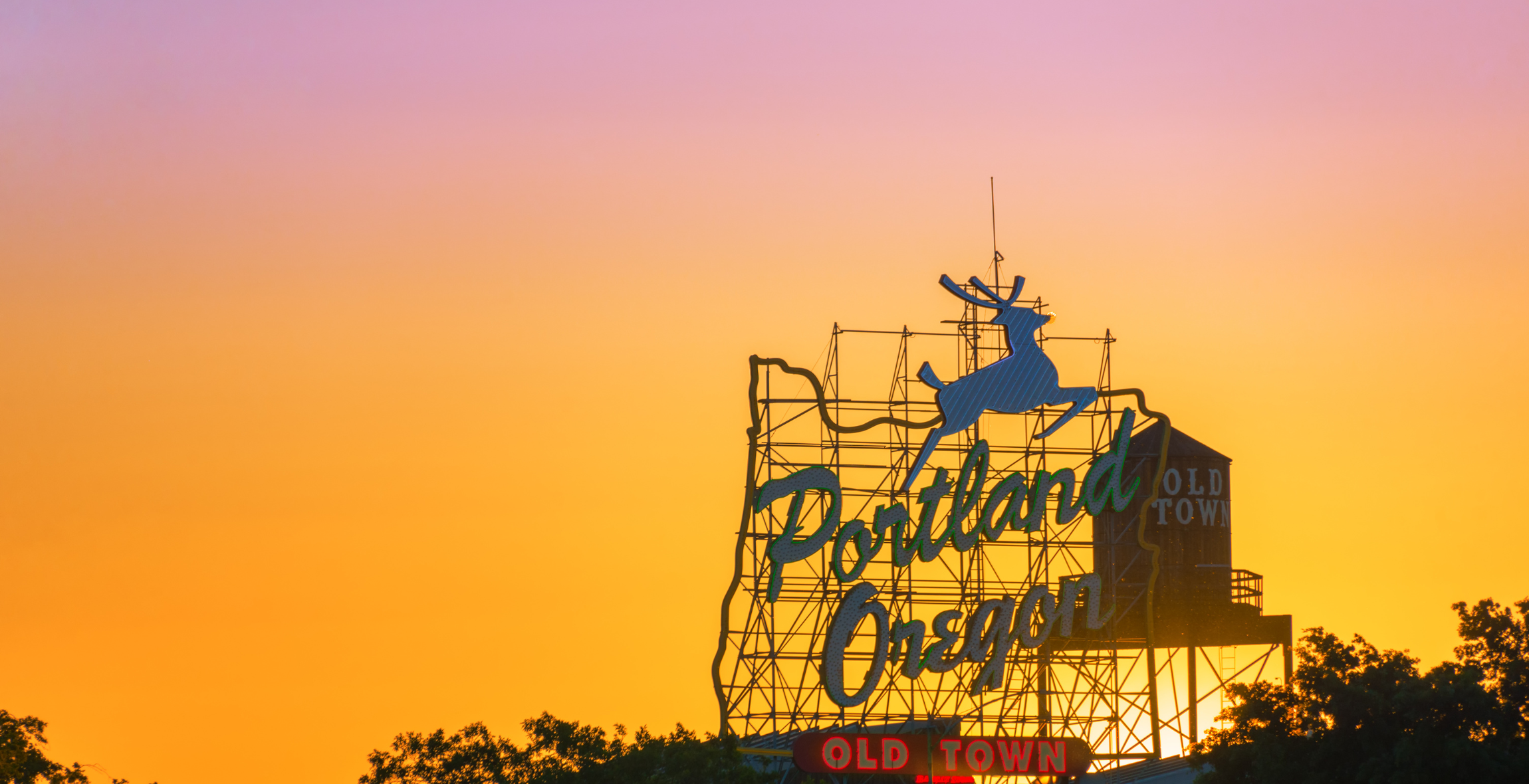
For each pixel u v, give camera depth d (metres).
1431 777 189.00
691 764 199.75
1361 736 195.25
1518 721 195.75
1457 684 193.00
